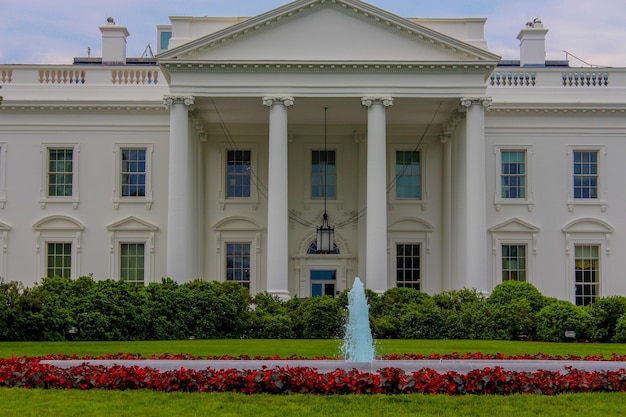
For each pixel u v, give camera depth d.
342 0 36.16
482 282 35.56
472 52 36.00
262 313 31.81
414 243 42.16
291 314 31.98
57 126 40.94
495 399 16.55
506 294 33.50
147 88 41.12
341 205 42.25
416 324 31.39
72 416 15.16
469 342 28.77
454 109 38.31
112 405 15.84
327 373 17.39
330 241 39.00
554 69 41.81
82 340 29.02
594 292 41.12
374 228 35.56
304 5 36.09
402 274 42.00
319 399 16.36
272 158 35.94
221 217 41.94
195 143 39.69
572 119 41.41
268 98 36.16
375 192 35.72
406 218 42.00
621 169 41.41
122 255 40.88
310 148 42.53
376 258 35.38
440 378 17.23
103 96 41.06
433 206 42.09
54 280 31.22
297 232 42.19
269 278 35.41
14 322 28.64
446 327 31.47
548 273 41.00
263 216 41.94
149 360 20.19
